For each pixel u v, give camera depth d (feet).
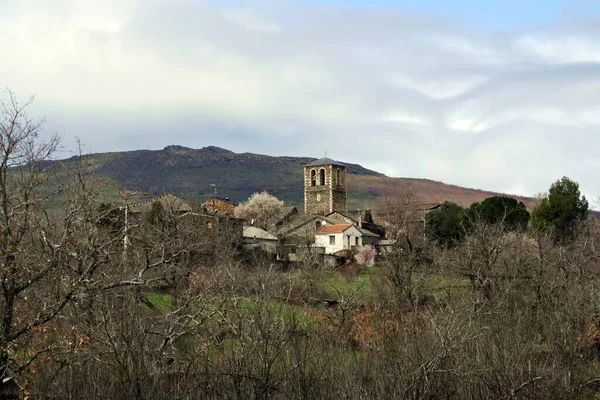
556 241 334.24
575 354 122.31
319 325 127.34
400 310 143.02
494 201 350.84
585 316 136.36
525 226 354.13
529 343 128.67
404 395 101.50
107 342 95.96
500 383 107.76
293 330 105.70
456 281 183.52
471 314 132.16
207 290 115.44
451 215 342.44
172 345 103.50
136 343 97.30
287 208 495.82
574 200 360.48
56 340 96.48
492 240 190.80
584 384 116.16
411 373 103.45
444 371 103.50
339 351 115.03
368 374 108.88
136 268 116.98
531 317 146.30
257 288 120.78
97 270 111.34
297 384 101.40
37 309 96.58
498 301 149.07
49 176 96.89
